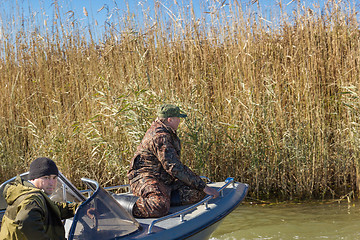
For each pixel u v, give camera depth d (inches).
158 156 144.3
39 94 303.7
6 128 303.9
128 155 243.9
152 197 138.7
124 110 231.0
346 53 271.0
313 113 249.1
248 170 244.5
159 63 281.0
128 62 278.4
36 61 319.0
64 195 142.6
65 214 119.9
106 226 118.1
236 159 251.6
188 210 131.6
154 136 145.6
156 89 263.3
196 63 274.7
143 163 146.7
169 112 149.2
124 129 244.5
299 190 237.5
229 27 280.8
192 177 143.1
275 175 249.8
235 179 251.9
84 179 143.0
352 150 245.8
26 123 301.0
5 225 107.3
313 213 205.2
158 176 146.0
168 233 123.6
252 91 253.9
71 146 267.0
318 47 269.7
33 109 300.4
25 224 100.7
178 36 289.7
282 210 213.3
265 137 247.0
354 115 241.8
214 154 251.8
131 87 239.9
